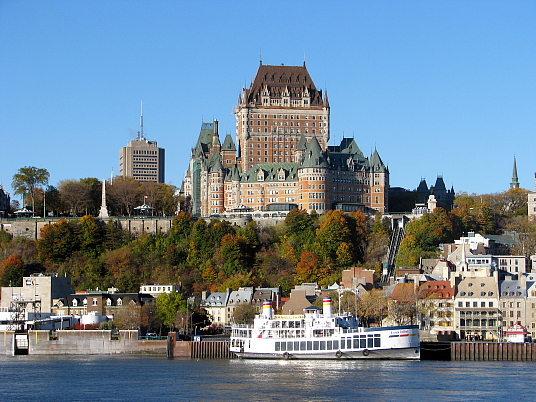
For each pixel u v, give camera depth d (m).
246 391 193.50
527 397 186.00
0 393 194.62
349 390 193.12
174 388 197.62
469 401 182.50
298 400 184.88
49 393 194.12
